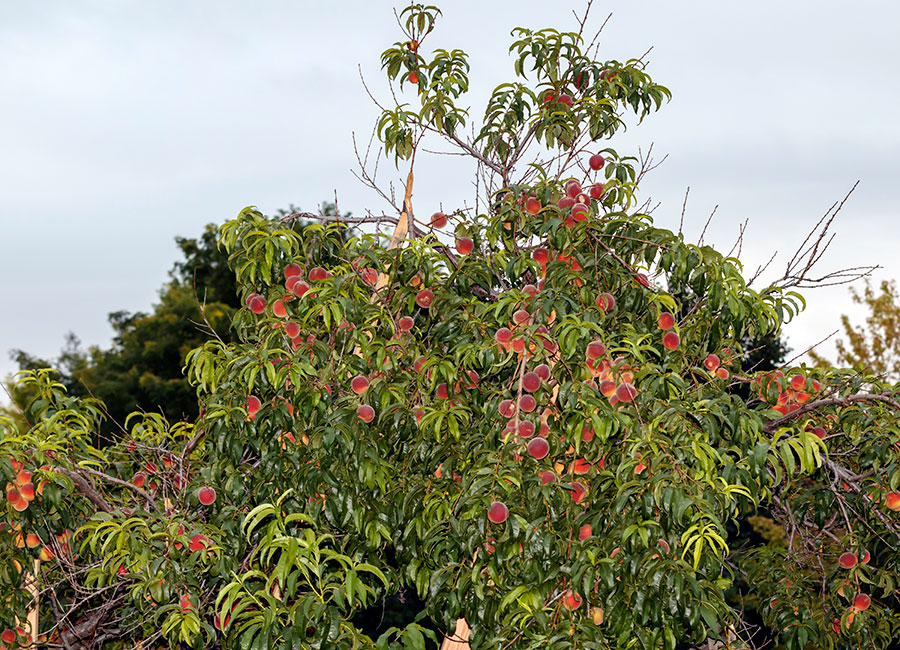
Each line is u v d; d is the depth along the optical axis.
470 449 4.45
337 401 4.59
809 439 4.44
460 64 6.12
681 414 4.09
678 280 4.93
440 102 6.02
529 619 3.98
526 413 4.27
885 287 15.88
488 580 4.16
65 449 5.01
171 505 5.28
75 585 5.00
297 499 4.52
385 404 4.48
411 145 6.03
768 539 9.39
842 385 5.00
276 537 3.64
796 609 5.39
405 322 5.21
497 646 3.96
